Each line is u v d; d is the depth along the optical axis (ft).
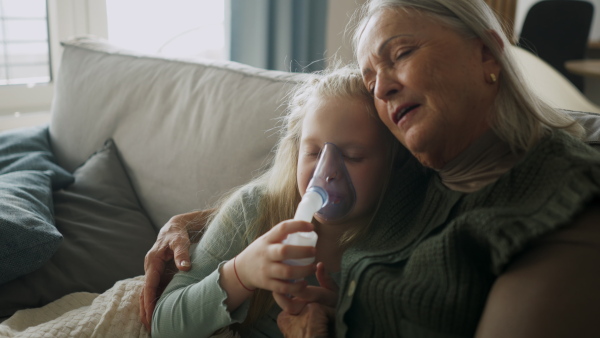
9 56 7.93
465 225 2.21
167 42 8.99
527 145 2.35
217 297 2.73
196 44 9.25
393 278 2.45
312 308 2.66
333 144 2.73
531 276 2.01
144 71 5.32
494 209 2.18
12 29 7.88
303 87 3.45
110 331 3.04
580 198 2.05
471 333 2.26
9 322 3.50
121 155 5.14
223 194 4.07
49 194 4.60
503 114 2.38
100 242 4.37
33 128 5.96
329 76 2.98
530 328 1.94
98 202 4.71
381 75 2.43
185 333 2.84
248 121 4.23
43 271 4.05
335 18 10.71
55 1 8.00
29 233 3.88
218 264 3.09
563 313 1.90
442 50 2.33
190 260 3.19
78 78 5.85
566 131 2.53
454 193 2.47
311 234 2.49
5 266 3.80
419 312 2.31
